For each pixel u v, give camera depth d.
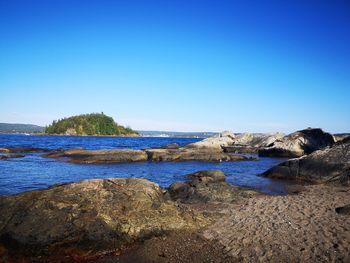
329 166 22.64
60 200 11.06
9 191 19.48
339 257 9.41
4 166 30.70
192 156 39.09
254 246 10.40
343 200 16.23
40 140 100.00
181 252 10.16
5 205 10.76
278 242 10.59
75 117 188.25
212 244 10.66
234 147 52.78
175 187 18.33
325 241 10.52
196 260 9.65
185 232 11.57
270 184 22.34
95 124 184.88
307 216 13.25
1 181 22.72
